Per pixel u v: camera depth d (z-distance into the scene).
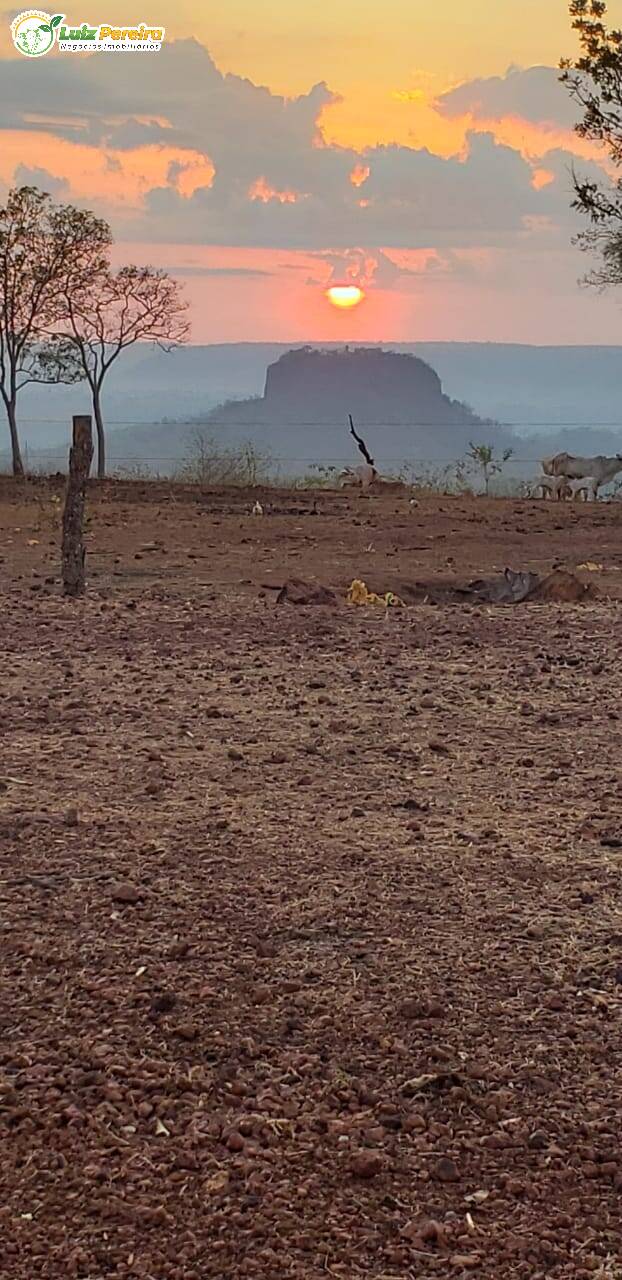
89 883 4.99
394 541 18.27
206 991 4.15
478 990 4.22
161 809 5.88
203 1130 3.47
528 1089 3.68
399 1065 3.79
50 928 4.60
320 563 15.62
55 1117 3.51
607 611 11.48
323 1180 3.29
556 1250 3.07
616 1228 3.14
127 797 6.05
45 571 14.49
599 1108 3.60
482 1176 3.32
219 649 9.57
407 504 24.95
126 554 16.33
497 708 7.88
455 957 4.44
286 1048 3.87
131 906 4.78
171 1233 3.11
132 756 6.73
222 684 8.41
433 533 19.34
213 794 6.12
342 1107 3.59
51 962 4.36
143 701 7.92
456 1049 3.87
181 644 9.74
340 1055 3.83
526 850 5.43
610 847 5.48
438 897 4.92
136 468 33.47
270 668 8.94
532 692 8.27
